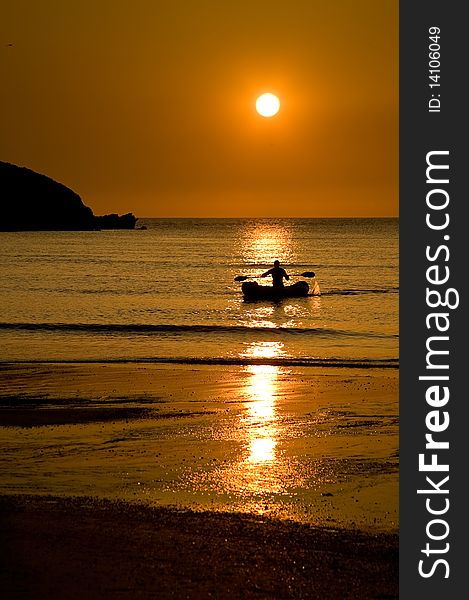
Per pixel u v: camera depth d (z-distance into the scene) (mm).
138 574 8398
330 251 104500
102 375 21797
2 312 39188
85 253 99062
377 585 8359
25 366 23328
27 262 81000
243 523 10031
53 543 9195
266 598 7977
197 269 73062
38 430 15258
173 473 12297
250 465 12789
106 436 14773
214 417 16438
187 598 7902
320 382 20766
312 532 9781
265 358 25578
